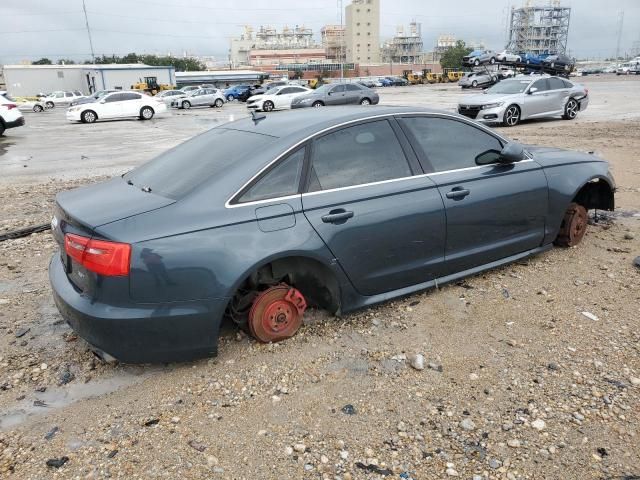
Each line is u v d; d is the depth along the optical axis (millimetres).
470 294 4199
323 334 3656
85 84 76438
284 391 3062
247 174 3248
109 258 2875
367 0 155750
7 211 7527
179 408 2947
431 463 2512
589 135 13602
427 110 4105
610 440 2617
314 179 3451
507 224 4340
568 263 4777
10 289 4652
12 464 2562
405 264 3820
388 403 2941
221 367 3307
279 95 31891
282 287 3490
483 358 3342
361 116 3766
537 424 2734
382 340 3578
